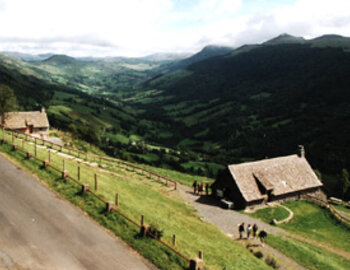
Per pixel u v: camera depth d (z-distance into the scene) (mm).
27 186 28469
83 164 47969
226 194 53875
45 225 22047
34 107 198250
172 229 26281
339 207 64562
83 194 27453
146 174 59469
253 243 34250
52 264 17812
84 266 18109
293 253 33219
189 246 23266
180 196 50000
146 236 22094
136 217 25594
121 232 22359
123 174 52281
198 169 138375
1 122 78812
